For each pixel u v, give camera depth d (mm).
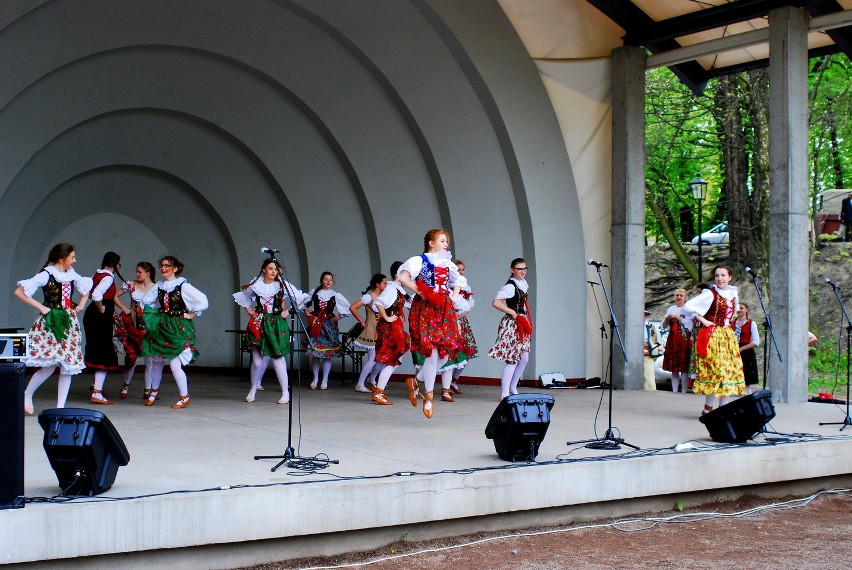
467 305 8867
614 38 11961
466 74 11195
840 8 10055
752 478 6445
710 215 23078
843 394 15750
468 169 11766
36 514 4027
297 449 5949
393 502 4930
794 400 9734
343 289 12812
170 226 13516
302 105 12242
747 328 10195
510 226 11766
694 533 5660
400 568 4719
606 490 5742
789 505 6570
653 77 19828
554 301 11703
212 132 12836
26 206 11797
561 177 11719
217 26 11266
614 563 4914
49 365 7484
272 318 8992
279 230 13156
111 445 4449
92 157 12250
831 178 21609
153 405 8805
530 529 5551
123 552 4258
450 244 12008
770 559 5074
